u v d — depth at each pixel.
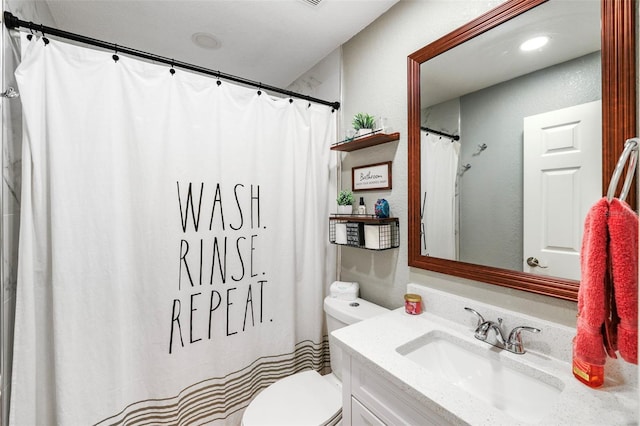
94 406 1.18
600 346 0.68
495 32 1.09
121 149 1.25
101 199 1.19
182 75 1.40
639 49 0.78
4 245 1.01
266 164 1.66
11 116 1.06
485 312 1.10
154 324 1.33
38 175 1.09
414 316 1.29
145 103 1.29
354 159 1.79
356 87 1.75
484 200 1.13
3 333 1.01
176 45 1.84
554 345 0.93
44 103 1.10
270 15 1.56
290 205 1.73
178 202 1.38
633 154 0.66
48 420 1.14
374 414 0.96
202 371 1.46
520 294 1.03
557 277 0.94
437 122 1.29
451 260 1.24
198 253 1.44
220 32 1.70
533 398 0.88
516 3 1.02
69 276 1.13
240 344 1.58
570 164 0.91
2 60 0.98
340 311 1.50
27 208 1.06
